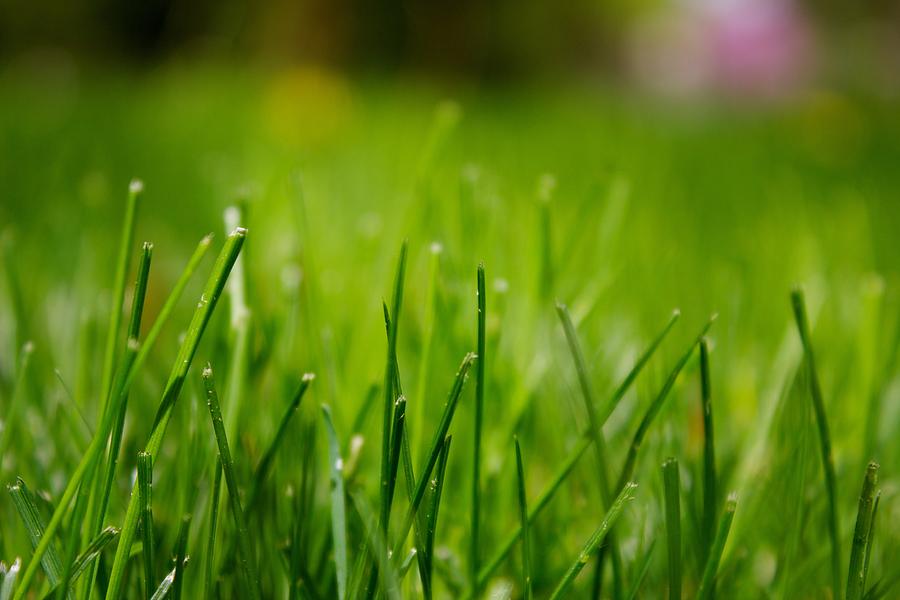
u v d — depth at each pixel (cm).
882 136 263
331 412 53
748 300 74
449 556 50
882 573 50
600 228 92
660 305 74
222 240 92
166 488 50
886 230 112
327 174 135
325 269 76
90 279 73
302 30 402
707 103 466
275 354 56
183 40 446
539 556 51
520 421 53
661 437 52
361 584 47
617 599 48
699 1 682
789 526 50
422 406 50
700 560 49
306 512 50
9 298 65
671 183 153
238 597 48
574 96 421
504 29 520
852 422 55
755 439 54
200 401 50
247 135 191
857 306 71
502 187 126
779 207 125
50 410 55
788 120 302
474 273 62
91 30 475
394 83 407
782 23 632
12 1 450
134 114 231
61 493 51
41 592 48
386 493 46
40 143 169
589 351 59
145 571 46
